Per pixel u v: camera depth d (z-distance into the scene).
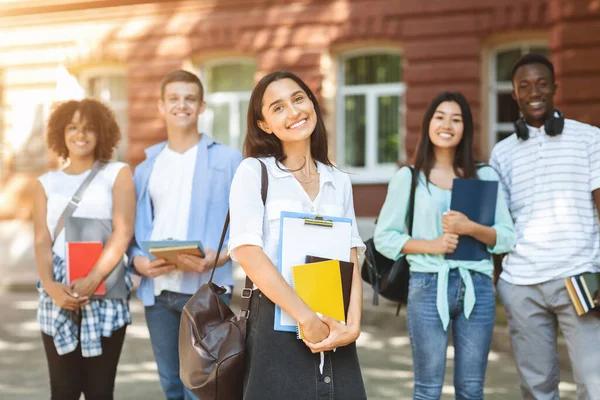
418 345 4.00
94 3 13.71
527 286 4.01
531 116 4.11
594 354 3.87
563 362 6.72
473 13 11.30
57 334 3.92
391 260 4.22
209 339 2.90
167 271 4.18
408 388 6.20
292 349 2.79
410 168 4.17
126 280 4.10
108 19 13.74
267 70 12.57
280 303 2.72
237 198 2.86
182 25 13.14
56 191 4.09
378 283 4.16
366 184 12.23
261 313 2.83
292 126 2.93
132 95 13.54
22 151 14.50
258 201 2.86
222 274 4.23
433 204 4.07
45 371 7.00
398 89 12.29
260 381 2.77
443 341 3.97
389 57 12.34
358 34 11.98
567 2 10.35
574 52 10.35
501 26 11.12
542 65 4.09
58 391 4.00
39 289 4.02
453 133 4.09
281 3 12.48
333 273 2.79
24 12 14.25
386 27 11.81
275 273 2.74
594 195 3.95
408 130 11.73
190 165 4.33
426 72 11.59
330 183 3.00
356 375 2.86
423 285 3.99
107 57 13.74
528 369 4.09
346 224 2.88
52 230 4.07
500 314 8.04
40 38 14.21
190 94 4.37
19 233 14.21
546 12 10.81
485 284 3.97
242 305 2.90
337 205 2.99
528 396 4.11
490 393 5.99
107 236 4.08
